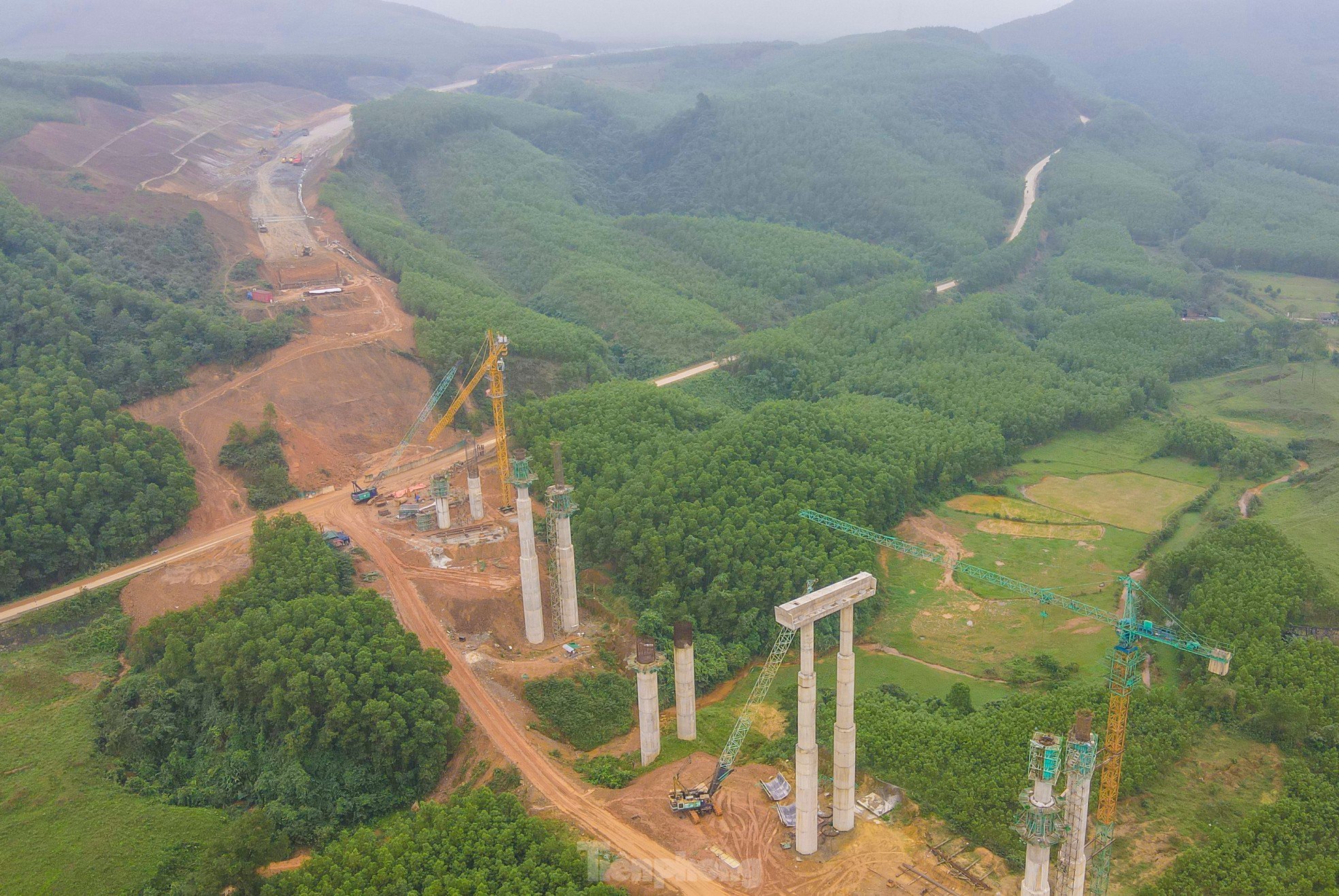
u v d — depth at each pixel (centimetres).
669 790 13638
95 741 14575
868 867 12062
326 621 15625
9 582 17588
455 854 12025
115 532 18812
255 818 13312
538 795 13700
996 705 15962
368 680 14662
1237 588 17962
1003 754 13875
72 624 17162
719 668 17412
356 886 11569
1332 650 16038
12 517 17900
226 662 15212
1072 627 19000
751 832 12725
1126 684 11281
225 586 17088
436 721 14650
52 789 13625
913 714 15375
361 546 19250
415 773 14438
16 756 14125
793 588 18888
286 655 14975
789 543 19688
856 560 19700
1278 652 16275
